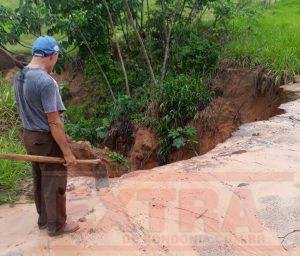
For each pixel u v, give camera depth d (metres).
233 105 9.95
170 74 11.21
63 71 13.01
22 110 4.21
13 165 6.22
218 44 11.40
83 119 11.38
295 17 13.81
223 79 10.42
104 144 10.30
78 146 7.73
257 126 7.29
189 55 11.26
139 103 10.49
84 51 12.23
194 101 9.98
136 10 11.95
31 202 5.58
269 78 9.72
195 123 9.79
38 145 4.21
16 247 4.43
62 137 4.16
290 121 7.41
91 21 11.70
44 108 4.06
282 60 9.97
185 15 13.72
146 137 9.81
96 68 12.26
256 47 10.70
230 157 6.06
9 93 8.43
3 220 5.18
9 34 10.95
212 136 9.66
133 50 12.35
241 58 10.48
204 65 11.03
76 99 12.55
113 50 12.57
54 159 4.22
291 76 9.70
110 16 11.20
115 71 12.16
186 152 9.54
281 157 5.99
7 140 7.17
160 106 9.94
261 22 13.02
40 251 4.29
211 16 14.29
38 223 4.66
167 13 11.82
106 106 11.59
